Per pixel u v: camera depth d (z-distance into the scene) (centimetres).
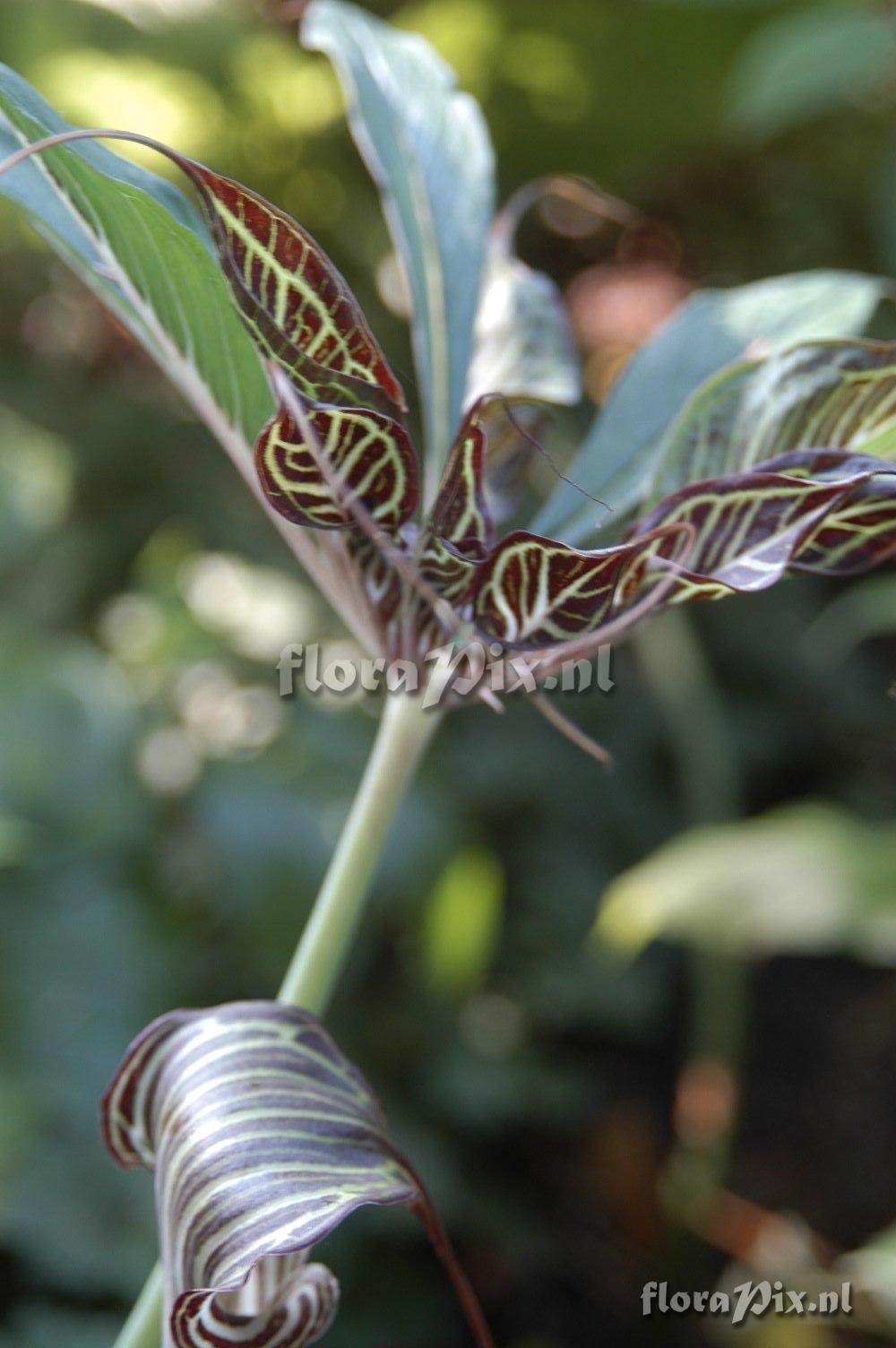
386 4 164
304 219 181
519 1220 133
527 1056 141
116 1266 104
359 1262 122
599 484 46
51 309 192
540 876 158
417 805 133
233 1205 38
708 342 47
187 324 41
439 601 39
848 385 40
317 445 36
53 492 165
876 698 193
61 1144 107
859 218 197
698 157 189
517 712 167
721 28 158
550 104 175
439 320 46
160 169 168
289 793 126
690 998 172
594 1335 128
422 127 48
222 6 161
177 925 121
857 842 111
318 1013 44
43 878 117
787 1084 164
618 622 38
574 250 203
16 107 38
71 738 120
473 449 37
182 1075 40
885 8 120
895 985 177
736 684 189
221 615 149
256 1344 39
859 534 38
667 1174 144
